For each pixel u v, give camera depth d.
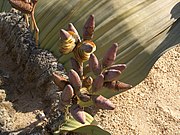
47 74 0.86
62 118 0.80
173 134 0.86
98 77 0.65
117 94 0.87
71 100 0.69
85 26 0.67
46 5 0.89
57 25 0.88
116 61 0.83
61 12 0.88
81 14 0.86
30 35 0.91
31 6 0.80
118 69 0.68
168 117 0.89
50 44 0.88
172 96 0.93
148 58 0.83
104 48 0.84
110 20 0.84
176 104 0.91
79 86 0.66
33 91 0.88
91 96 0.67
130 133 0.85
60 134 0.79
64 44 0.66
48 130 0.80
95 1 0.86
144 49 0.83
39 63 0.87
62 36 0.65
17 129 0.80
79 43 0.68
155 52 0.83
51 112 0.82
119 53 0.83
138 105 0.90
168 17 0.85
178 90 0.94
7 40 0.94
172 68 0.97
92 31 0.67
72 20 0.87
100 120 0.86
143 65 0.83
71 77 0.66
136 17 0.84
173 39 0.84
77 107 0.68
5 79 0.88
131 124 0.86
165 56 0.99
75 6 0.87
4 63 0.92
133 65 0.83
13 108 0.83
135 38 0.83
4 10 0.97
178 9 0.86
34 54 0.88
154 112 0.89
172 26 0.85
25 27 0.91
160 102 0.91
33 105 0.85
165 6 0.86
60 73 0.85
